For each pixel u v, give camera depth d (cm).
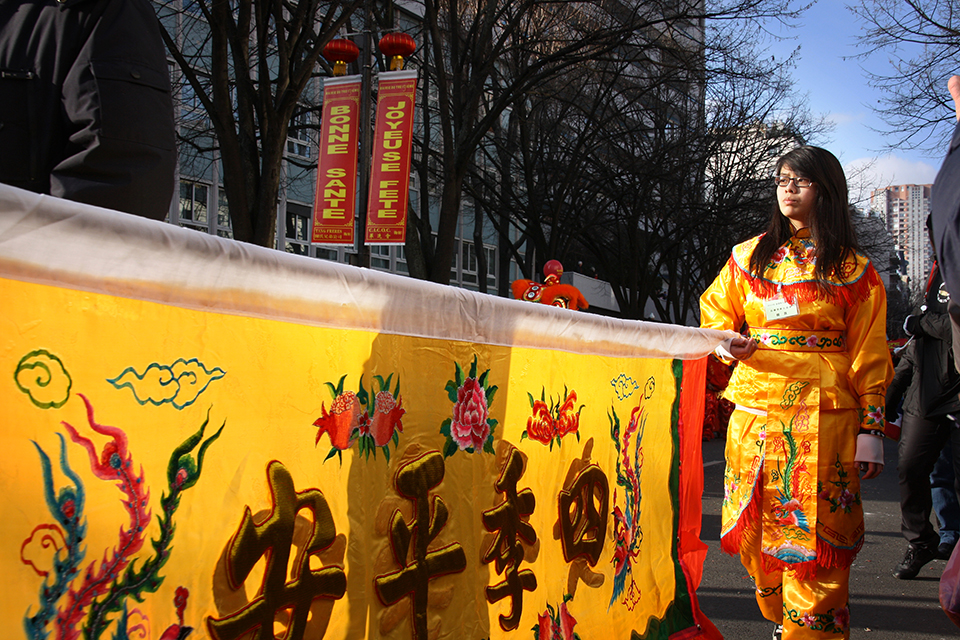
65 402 112
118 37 192
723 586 442
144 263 117
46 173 191
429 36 1598
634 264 2191
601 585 259
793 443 272
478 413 207
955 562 173
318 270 147
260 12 952
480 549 205
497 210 1906
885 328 272
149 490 124
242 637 139
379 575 171
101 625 116
